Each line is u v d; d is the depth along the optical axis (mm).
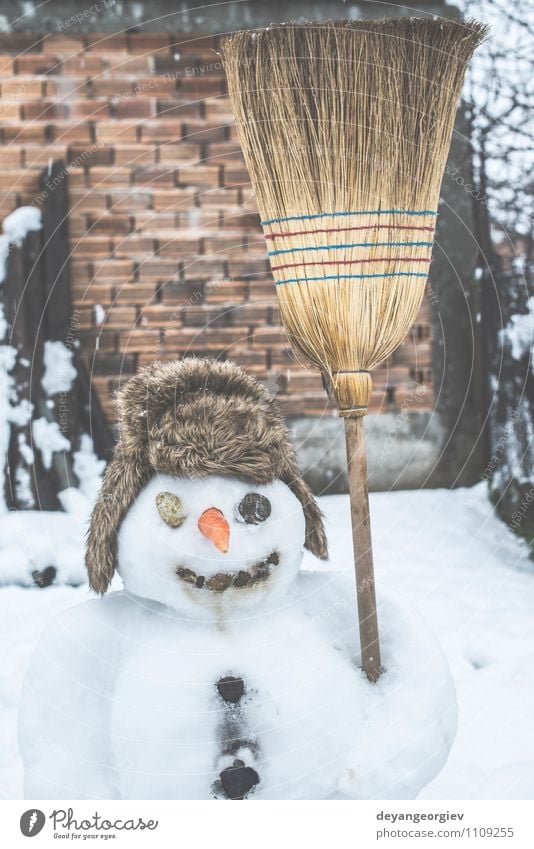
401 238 1839
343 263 1812
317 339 1831
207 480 1662
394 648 1832
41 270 4152
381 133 1818
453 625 3385
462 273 4523
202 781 1627
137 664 1690
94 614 1797
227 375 1754
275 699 1660
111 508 1710
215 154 4316
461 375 4559
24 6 4227
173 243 4301
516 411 4324
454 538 4117
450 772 2393
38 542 3775
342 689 1720
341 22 1833
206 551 1627
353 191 1814
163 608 1761
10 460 4043
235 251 4332
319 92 1814
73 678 1747
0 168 4219
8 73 4223
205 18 4301
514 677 2969
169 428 1653
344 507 4223
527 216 4301
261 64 1833
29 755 1739
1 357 4090
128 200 4277
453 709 1828
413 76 1843
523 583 3760
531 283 4293
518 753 2486
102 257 4270
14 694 2832
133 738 1639
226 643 1688
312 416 4383
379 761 1695
